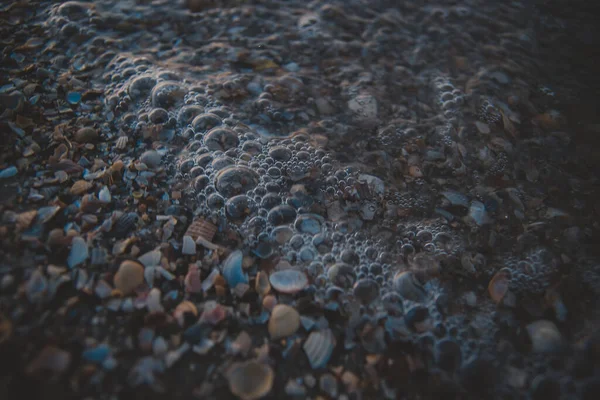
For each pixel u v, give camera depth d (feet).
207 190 0.80
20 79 0.88
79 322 0.61
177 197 0.78
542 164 0.88
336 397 0.61
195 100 0.91
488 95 0.98
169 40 1.01
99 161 0.80
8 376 0.55
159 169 0.81
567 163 0.89
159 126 0.86
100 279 0.66
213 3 1.10
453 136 0.91
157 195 0.78
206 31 1.04
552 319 0.69
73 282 0.65
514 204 0.83
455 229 0.79
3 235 0.67
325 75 0.99
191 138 0.86
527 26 1.14
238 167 0.83
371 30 1.09
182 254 0.72
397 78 1.00
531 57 1.07
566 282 0.73
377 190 0.83
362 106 0.94
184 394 0.58
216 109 0.90
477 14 1.15
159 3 1.07
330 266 0.74
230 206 0.79
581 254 0.77
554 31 1.13
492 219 0.81
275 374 0.62
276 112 0.92
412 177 0.85
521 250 0.77
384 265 0.75
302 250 0.75
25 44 0.94
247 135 0.88
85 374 0.57
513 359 0.66
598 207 0.83
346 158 0.86
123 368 0.59
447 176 0.86
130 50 0.98
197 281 0.69
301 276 0.72
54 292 0.63
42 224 0.70
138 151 0.83
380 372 0.63
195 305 0.67
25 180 0.74
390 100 0.96
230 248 0.74
